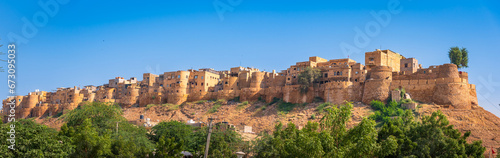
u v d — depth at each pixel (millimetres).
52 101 171625
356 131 58750
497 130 91562
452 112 98875
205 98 139375
